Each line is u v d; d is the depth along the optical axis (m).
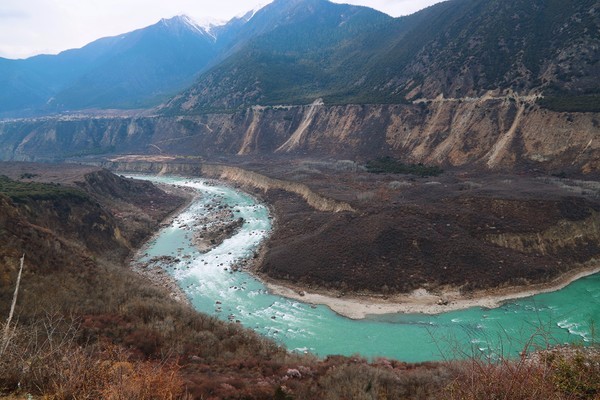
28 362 12.90
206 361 25.59
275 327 42.75
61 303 30.12
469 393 8.91
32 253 35.53
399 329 41.81
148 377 12.39
